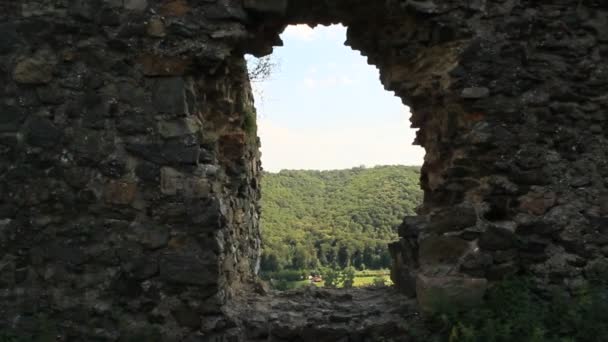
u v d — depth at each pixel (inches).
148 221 161.8
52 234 162.6
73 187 163.0
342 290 211.2
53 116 164.9
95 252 161.3
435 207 178.1
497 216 169.0
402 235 179.6
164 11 165.3
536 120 169.8
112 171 162.9
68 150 163.8
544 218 168.1
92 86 164.7
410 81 184.7
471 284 161.8
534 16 171.3
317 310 180.4
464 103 169.2
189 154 162.2
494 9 170.9
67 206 162.9
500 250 165.8
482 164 169.3
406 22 178.5
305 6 184.4
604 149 171.0
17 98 165.3
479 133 168.1
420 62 179.9
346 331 163.9
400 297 181.3
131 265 160.7
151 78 164.6
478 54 169.6
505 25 170.2
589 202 169.6
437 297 161.2
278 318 169.8
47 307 161.0
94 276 161.2
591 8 173.8
